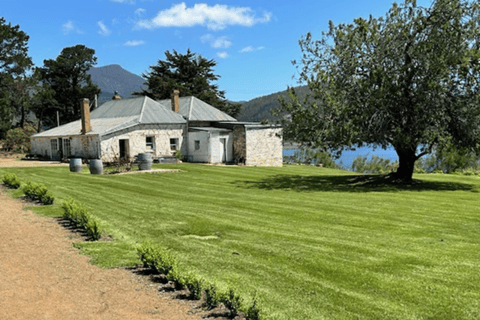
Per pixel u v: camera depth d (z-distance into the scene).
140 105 35.03
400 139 18.31
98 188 17.16
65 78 69.75
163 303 5.61
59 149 35.41
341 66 20.39
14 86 55.62
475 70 18.23
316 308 5.57
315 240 9.09
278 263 7.47
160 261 6.65
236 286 6.23
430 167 37.22
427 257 7.88
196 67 65.81
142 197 15.05
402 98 18.48
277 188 18.95
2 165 29.14
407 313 5.46
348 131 18.08
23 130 60.91
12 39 57.78
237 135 34.44
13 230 9.32
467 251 8.30
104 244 8.38
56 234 9.12
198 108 37.84
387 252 8.20
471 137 18.41
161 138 33.47
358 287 6.36
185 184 19.44
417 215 12.07
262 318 5.04
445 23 18.41
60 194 15.09
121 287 6.12
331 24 21.08
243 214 11.99
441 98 18.28
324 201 14.71
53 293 5.73
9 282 6.06
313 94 20.05
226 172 26.22
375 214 12.19
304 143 21.30
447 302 5.82
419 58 18.19
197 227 10.22
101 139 29.50
